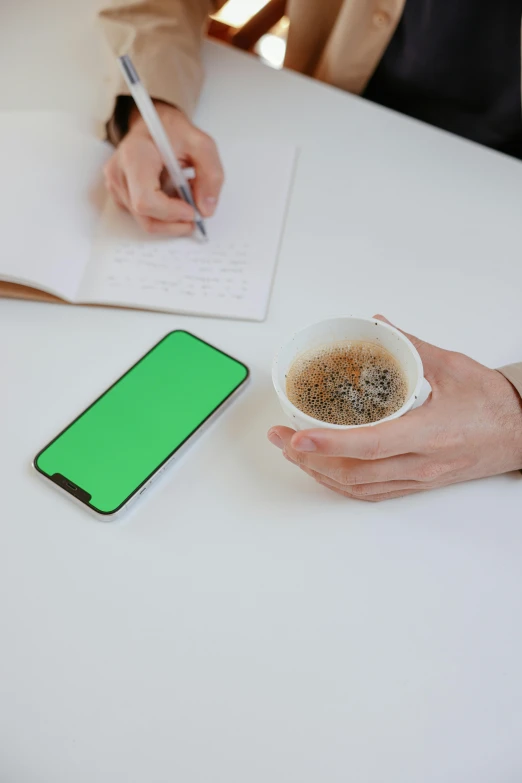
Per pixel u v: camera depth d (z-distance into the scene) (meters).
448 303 0.66
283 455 0.57
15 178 0.71
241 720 0.45
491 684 0.46
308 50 0.99
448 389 0.54
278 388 0.47
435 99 0.95
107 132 0.79
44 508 0.54
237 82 0.86
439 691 0.45
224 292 0.67
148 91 0.77
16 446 0.58
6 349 0.65
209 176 0.72
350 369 0.50
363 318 0.49
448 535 0.52
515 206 0.73
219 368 0.61
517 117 0.91
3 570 0.51
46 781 0.43
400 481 0.52
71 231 0.71
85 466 0.55
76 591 0.50
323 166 0.77
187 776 0.43
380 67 0.95
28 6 0.96
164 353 0.63
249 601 0.49
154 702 0.46
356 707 0.45
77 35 0.91
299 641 0.48
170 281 0.69
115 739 0.45
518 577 0.50
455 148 0.78
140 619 0.49
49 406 0.61
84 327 0.66
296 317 0.66
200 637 0.48
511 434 0.52
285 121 0.82
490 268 0.68
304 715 0.45
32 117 0.78
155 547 0.52
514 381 0.54
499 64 0.86
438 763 0.43
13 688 0.47
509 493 0.54
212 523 0.53
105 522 0.53
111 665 0.47
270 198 0.75
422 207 0.73
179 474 0.56
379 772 0.43
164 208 0.69
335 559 0.51
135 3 0.84
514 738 0.44
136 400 0.59
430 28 0.85
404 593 0.49
